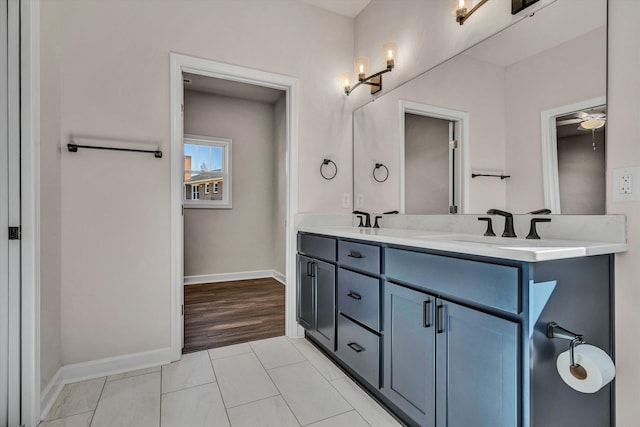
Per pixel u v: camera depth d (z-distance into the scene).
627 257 1.11
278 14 2.38
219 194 4.34
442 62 1.86
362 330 1.64
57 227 1.72
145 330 1.97
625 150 1.12
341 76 2.58
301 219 2.45
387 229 2.12
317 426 1.43
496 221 1.57
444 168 1.84
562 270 1.00
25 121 1.42
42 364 1.52
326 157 2.56
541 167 1.38
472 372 1.06
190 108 4.09
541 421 0.95
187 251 4.14
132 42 1.95
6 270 1.39
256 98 4.38
